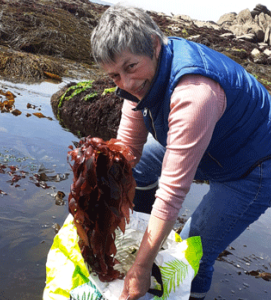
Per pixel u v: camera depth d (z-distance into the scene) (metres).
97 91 5.56
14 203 2.64
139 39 1.47
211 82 1.57
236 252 2.72
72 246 1.71
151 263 1.61
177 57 1.59
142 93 1.69
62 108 5.51
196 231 2.03
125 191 1.57
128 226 1.95
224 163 1.87
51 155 3.61
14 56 7.81
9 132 3.96
